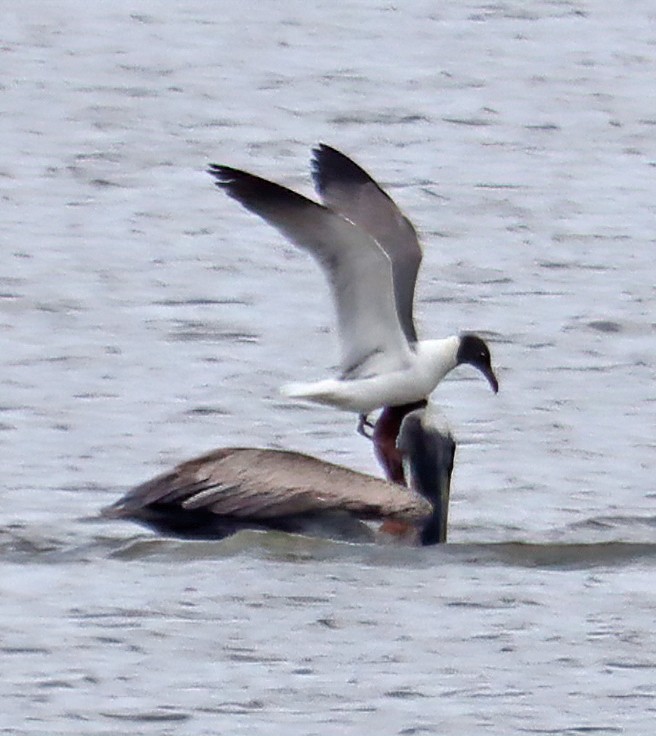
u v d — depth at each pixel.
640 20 55.31
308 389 18.17
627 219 35.81
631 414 24.05
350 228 17.80
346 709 14.94
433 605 16.92
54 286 30.52
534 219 35.75
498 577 17.61
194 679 15.47
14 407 23.83
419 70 49.47
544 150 41.72
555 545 18.56
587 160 40.81
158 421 23.44
